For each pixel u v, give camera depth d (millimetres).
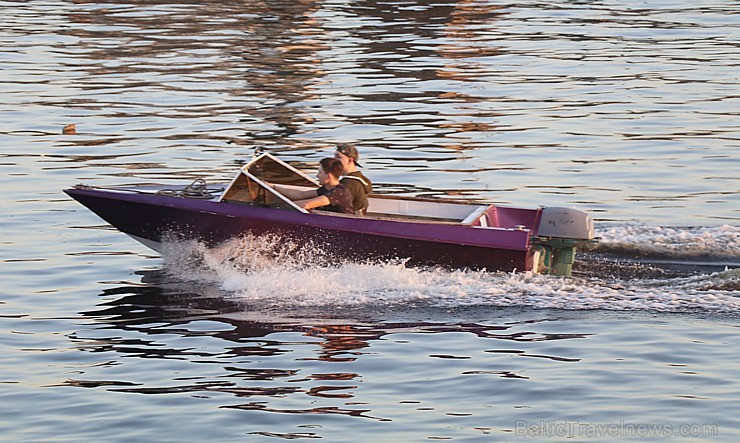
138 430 31641
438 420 32031
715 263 47500
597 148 69750
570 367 35844
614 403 32969
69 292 44500
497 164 65938
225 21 127625
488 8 142250
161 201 47250
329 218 45906
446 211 49500
